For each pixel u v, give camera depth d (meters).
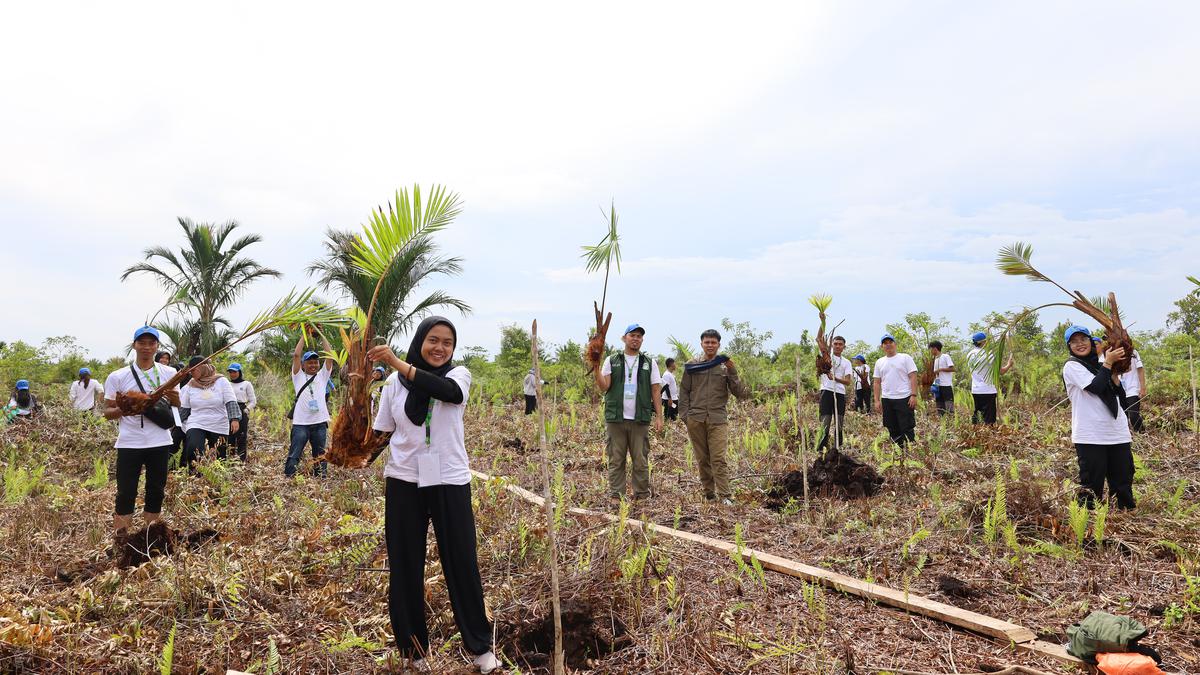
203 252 19.91
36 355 22.47
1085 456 5.78
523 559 4.65
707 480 7.41
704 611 4.08
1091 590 4.42
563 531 5.15
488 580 4.41
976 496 5.84
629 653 3.61
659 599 4.22
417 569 3.44
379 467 7.75
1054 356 15.73
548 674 3.36
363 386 3.55
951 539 5.33
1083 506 5.34
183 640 3.67
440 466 3.39
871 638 3.88
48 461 9.46
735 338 20.98
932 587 4.57
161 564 4.39
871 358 18.72
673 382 12.48
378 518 5.71
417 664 3.37
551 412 13.96
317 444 8.07
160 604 3.94
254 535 5.27
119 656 3.36
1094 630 3.08
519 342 24.97
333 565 4.60
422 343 3.48
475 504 5.66
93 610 3.89
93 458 9.73
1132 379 8.89
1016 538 5.14
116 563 4.83
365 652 3.59
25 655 3.26
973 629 3.91
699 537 5.62
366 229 3.49
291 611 3.96
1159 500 5.92
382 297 17.45
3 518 6.46
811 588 4.23
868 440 10.01
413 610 3.43
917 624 4.03
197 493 6.50
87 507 6.65
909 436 9.23
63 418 11.03
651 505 7.10
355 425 3.53
